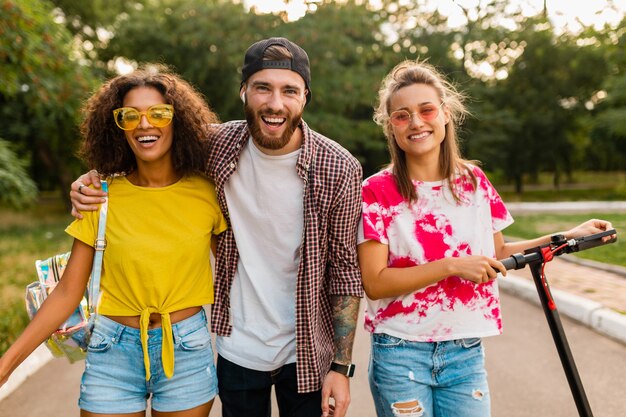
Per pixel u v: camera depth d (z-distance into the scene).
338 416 2.18
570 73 30.64
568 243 2.11
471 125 26.94
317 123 19.81
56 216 19.64
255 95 2.07
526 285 6.20
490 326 2.20
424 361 2.17
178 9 19.95
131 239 2.09
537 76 30.64
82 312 2.19
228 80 19.23
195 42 18.81
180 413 2.17
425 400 2.18
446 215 2.20
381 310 2.23
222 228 2.26
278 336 2.27
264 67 2.06
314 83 19.25
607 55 23.92
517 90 31.56
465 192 2.23
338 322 2.24
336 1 20.05
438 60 25.38
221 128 2.29
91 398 2.12
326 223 2.18
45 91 9.01
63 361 4.55
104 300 2.14
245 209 2.22
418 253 2.19
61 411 3.62
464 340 2.19
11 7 6.97
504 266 2.05
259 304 2.26
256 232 2.24
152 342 2.12
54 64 8.70
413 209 2.20
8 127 16.78
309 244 2.17
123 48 21.33
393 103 2.21
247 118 2.12
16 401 3.79
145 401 2.23
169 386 2.16
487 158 28.50
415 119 2.14
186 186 2.20
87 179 2.17
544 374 3.99
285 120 2.08
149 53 20.00
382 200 2.21
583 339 4.67
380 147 21.53
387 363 2.19
